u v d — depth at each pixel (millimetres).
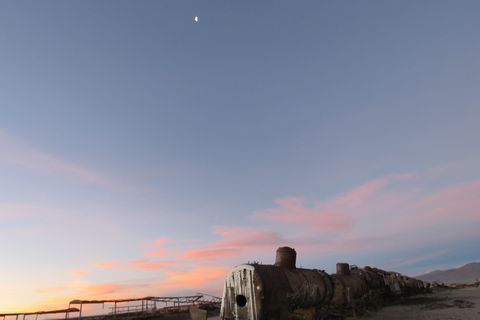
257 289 16312
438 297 44938
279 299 16953
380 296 38000
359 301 29812
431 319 24141
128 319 34844
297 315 18984
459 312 26375
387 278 41500
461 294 48250
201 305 41938
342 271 31844
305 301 19422
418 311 29812
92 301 35156
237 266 17562
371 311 31766
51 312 32969
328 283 23125
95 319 35031
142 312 37188
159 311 39844
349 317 26062
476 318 22719
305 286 19484
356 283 29344
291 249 21844
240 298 17219
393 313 29906
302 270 21969
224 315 17203
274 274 17812
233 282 17391
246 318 16266
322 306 22266
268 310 16453
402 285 46969
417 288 55406
